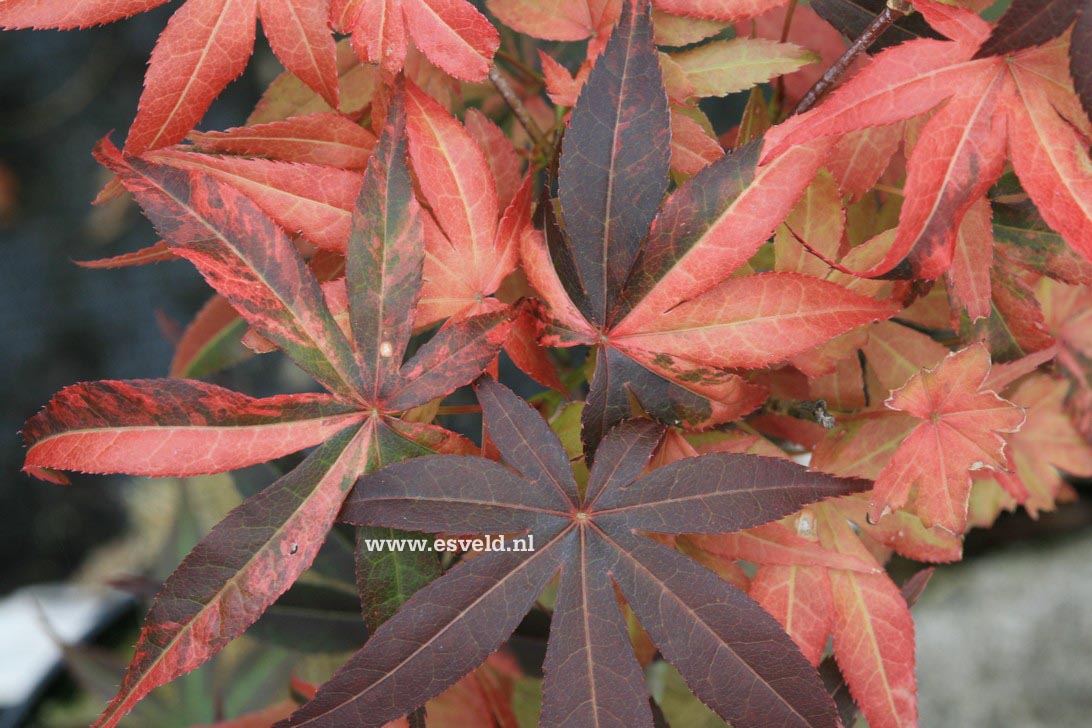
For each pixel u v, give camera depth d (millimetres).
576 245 289
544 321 294
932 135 281
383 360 285
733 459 284
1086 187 280
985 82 281
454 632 279
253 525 279
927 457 293
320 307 286
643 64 285
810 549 303
